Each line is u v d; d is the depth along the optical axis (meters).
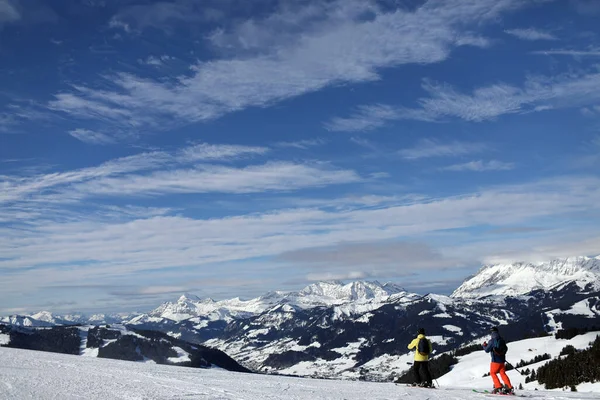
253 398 16.50
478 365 140.25
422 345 23.64
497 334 20.78
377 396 18.44
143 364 29.34
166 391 17.17
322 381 25.56
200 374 25.25
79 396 14.84
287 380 24.80
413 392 20.33
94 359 30.59
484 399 18.14
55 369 22.27
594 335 142.38
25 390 15.32
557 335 153.75
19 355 28.78
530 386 68.25
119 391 16.38
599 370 57.75
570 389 56.31
